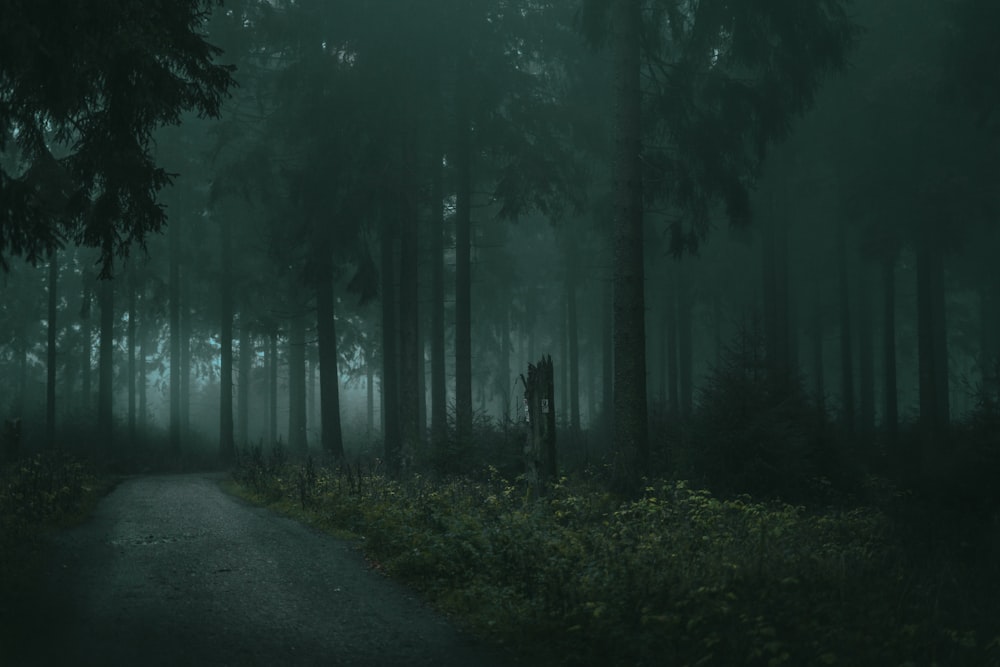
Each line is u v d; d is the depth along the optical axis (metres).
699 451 15.22
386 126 23.75
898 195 25.47
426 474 18.02
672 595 7.18
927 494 14.01
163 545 11.85
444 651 6.89
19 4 8.42
